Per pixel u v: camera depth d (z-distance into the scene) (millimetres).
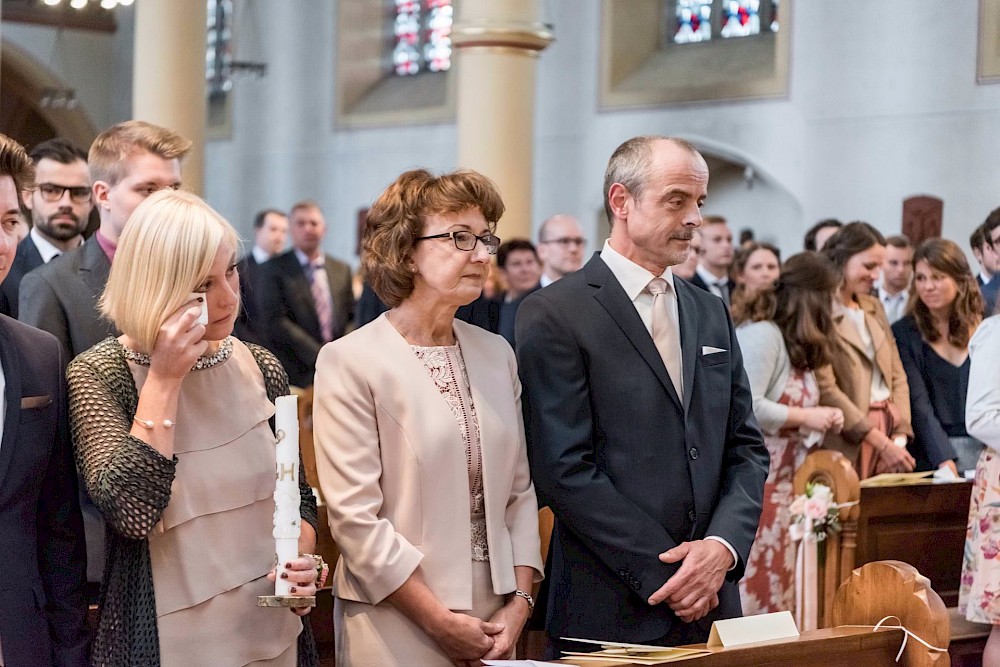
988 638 4344
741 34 12625
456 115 14648
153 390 2379
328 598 3834
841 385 5297
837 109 11172
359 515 2693
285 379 2744
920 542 4660
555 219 7230
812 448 4934
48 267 3260
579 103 13367
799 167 11523
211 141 17297
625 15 13109
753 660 2586
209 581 2439
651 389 3102
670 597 2953
